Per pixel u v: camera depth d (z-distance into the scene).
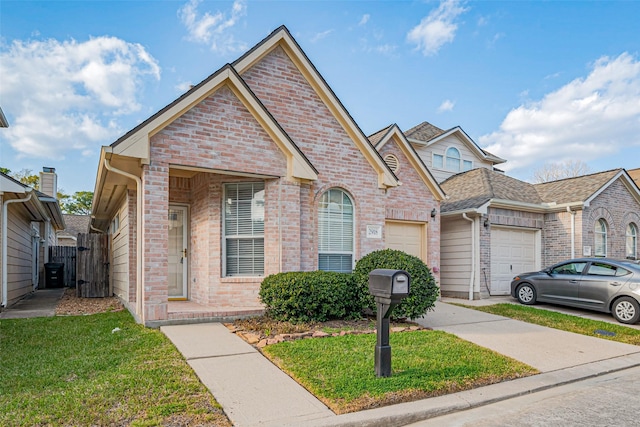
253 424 3.81
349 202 10.26
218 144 8.05
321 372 5.14
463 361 5.92
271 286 7.80
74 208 41.75
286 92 9.73
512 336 7.82
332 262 9.91
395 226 12.26
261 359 5.69
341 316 8.30
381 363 5.04
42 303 12.04
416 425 4.12
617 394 5.11
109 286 14.00
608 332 8.48
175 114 7.54
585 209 13.80
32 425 3.62
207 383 4.77
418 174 12.59
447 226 13.90
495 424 4.14
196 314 7.71
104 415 3.83
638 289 9.19
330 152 9.99
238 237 9.00
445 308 10.72
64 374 4.96
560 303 10.77
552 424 4.14
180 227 10.29
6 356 5.73
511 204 13.23
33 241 16.42
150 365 5.26
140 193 7.95
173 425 3.71
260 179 9.00
